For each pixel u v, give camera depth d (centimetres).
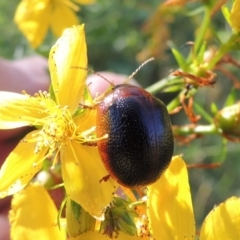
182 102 7
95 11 12
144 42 13
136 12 12
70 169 5
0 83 9
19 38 12
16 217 5
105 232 5
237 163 12
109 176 5
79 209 5
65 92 5
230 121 7
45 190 5
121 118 5
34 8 8
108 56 13
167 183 5
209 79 6
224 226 5
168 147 5
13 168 5
